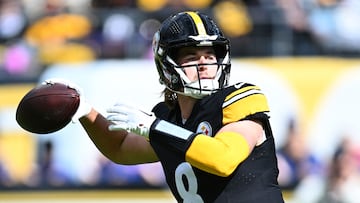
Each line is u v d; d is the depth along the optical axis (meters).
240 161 9.93
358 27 27.09
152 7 28.02
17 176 24.39
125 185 24.30
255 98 10.35
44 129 11.30
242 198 10.32
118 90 24.91
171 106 11.55
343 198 23.70
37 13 28.17
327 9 27.27
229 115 10.32
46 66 25.58
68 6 28.27
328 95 24.81
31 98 11.27
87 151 24.25
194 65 10.67
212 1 27.67
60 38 26.88
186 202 10.91
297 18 26.78
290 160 24.20
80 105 11.45
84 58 26.17
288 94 24.81
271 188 10.44
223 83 10.81
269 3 27.30
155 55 11.20
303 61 25.47
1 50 26.47
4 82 25.42
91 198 24.28
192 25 10.70
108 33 26.66
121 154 12.27
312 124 24.55
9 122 24.72
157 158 12.12
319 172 24.09
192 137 10.02
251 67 25.36
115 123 10.84
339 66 25.25
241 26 26.62
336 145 24.30
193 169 10.51
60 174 24.30
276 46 26.34
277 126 24.53
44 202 24.28
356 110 24.64
